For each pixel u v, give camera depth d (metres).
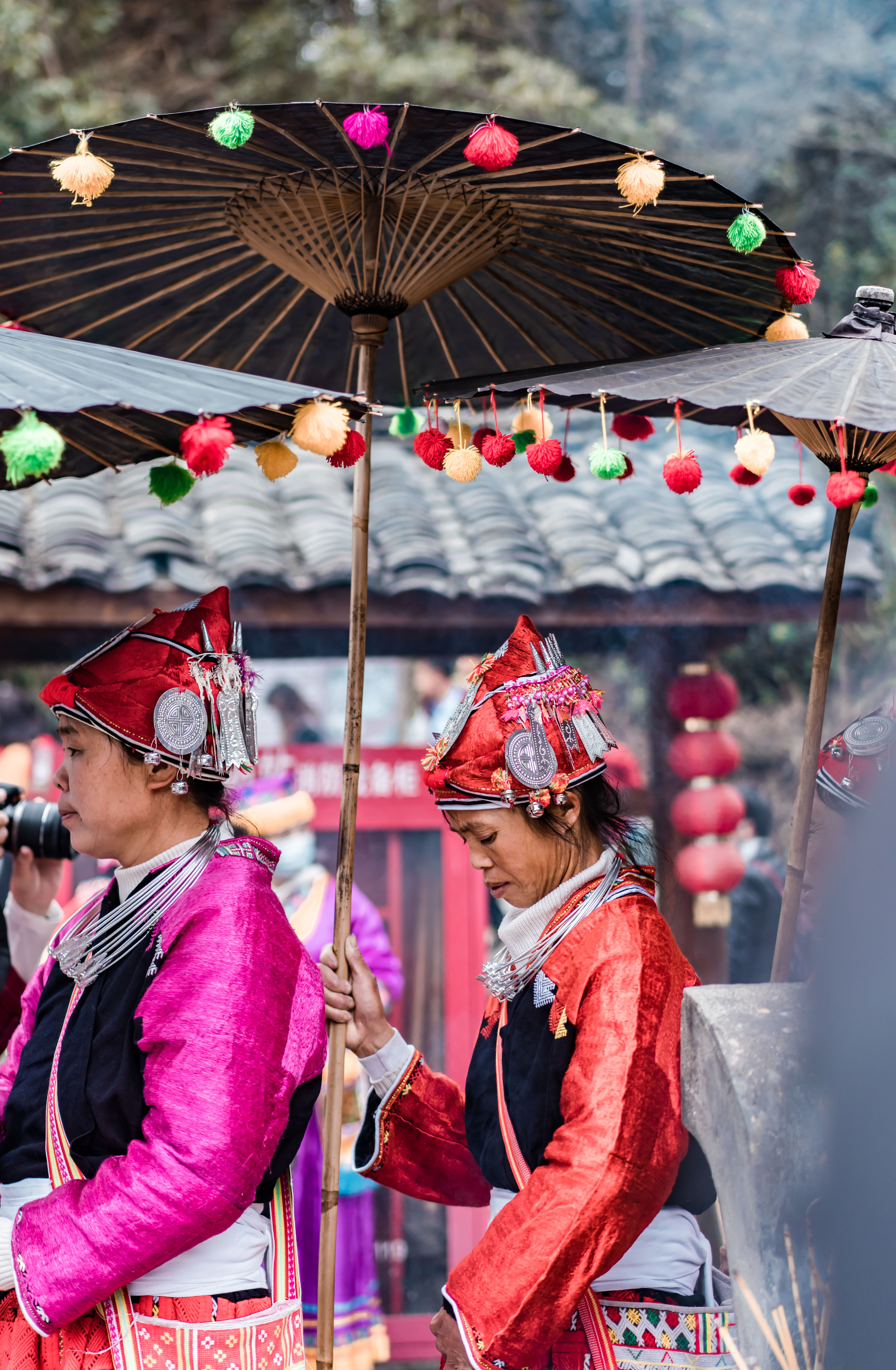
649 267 1.97
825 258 8.88
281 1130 1.58
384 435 5.45
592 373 1.77
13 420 1.55
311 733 7.21
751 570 4.37
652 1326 1.69
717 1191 1.57
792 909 1.88
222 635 1.73
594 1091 1.60
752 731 8.45
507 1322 1.55
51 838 2.29
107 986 1.67
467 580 4.21
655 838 1.90
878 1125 0.98
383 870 4.42
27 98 9.20
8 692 8.12
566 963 1.72
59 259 1.97
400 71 9.53
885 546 7.18
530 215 1.92
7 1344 1.63
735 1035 1.44
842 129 9.02
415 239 1.90
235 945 1.62
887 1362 0.97
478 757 1.75
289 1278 1.74
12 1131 1.72
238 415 1.66
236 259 2.07
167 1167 1.50
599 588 4.27
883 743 1.81
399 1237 4.41
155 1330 1.59
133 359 1.59
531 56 9.69
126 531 4.31
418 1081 2.01
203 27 10.24
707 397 1.56
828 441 1.81
